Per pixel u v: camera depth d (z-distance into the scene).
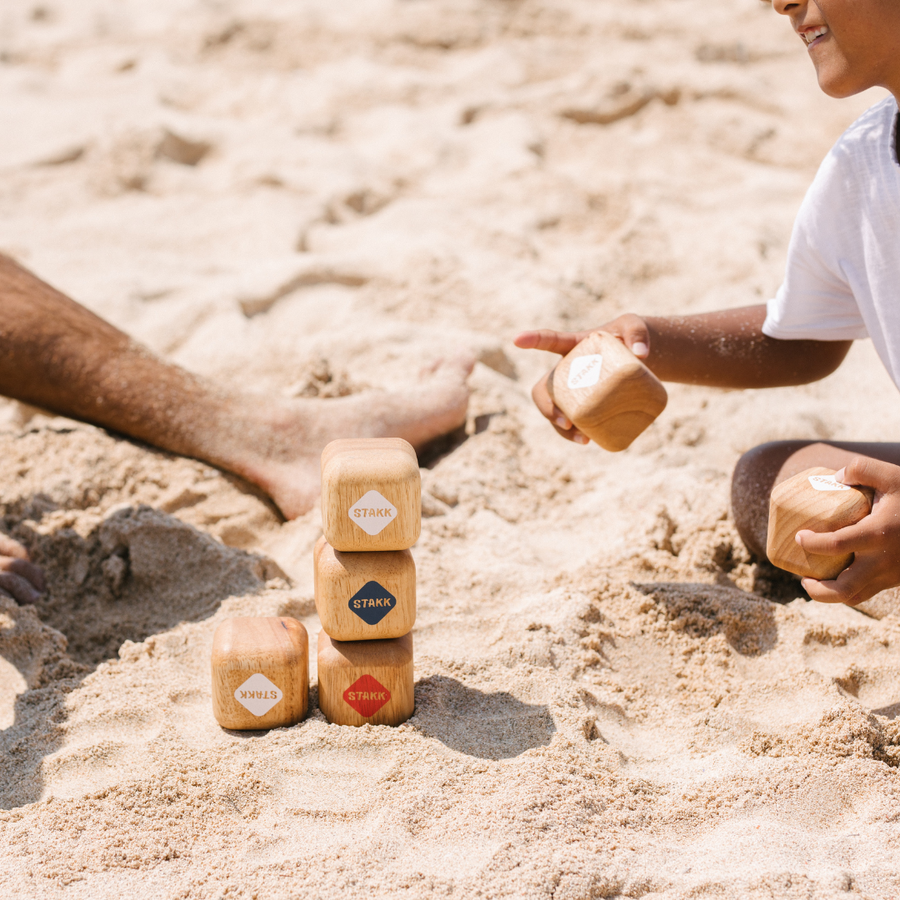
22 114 4.52
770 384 1.97
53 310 2.37
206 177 4.14
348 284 3.30
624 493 2.30
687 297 3.17
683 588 1.90
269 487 2.31
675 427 2.58
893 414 2.57
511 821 1.33
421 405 2.44
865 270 1.69
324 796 1.42
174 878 1.27
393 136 4.46
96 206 3.87
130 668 1.74
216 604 1.94
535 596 1.91
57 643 1.80
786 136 4.42
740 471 1.99
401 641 1.60
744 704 1.64
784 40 5.41
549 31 5.57
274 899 1.22
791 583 1.99
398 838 1.32
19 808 1.40
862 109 4.60
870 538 1.48
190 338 2.98
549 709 1.59
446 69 5.24
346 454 1.54
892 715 1.61
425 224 3.68
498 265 3.34
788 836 1.32
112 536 2.08
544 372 2.91
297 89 4.96
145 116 4.44
